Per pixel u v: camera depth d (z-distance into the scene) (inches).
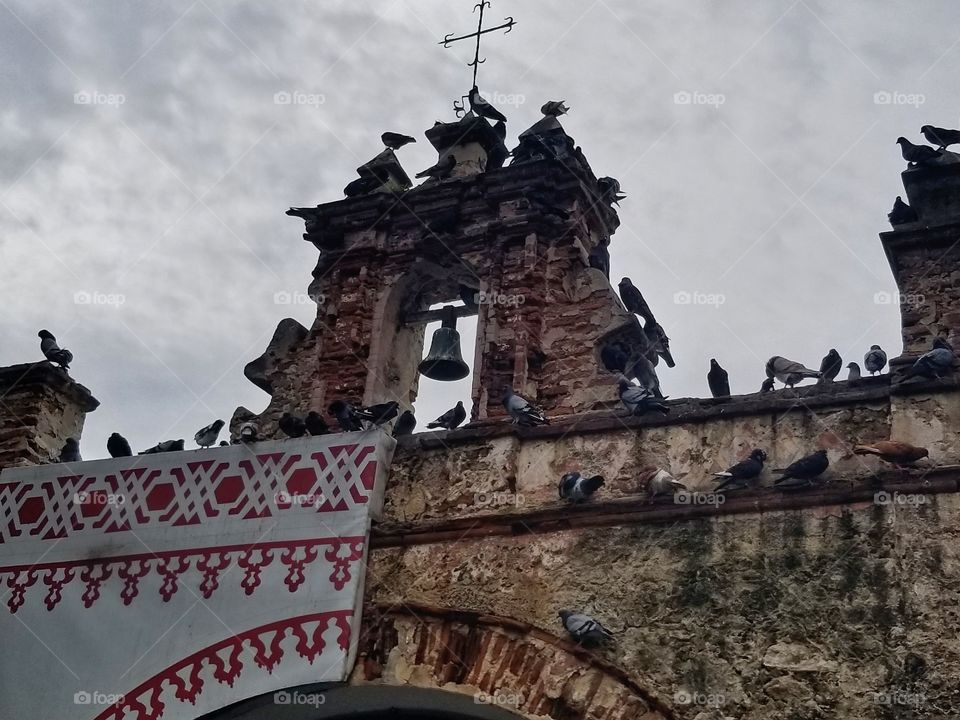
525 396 818.2
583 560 727.1
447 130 946.1
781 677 671.1
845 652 667.4
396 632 737.6
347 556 754.8
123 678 764.0
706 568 706.2
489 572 738.8
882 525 687.7
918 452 692.1
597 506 737.0
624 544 724.7
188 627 764.6
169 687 753.6
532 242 863.7
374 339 875.4
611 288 844.0
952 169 780.6
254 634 750.5
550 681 701.9
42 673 779.4
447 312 885.8
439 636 730.2
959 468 686.5
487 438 777.6
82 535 808.9
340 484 775.1
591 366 820.6
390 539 761.0
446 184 901.8
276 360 892.6
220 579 770.2
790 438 728.3
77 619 787.4
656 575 712.4
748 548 704.4
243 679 742.5
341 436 788.0
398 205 910.4
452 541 752.3
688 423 750.5
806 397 734.5
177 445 830.5
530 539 741.3
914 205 788.0
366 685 727.7
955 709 642.2
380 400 863.7
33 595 801.6
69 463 831.1
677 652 691.4
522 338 833.5
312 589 751.7
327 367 874.1
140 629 773.3
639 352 838.5
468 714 737.6
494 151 948.0
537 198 874.1
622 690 691.4
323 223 924.6
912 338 748.6
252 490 788.0
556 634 712.4
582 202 887.1
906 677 653.9
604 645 702.5
